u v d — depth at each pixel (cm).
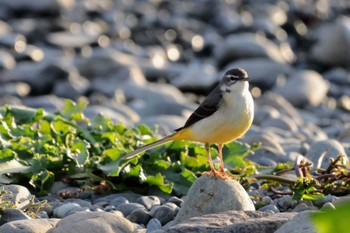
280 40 3200
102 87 2430
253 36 2853
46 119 1288
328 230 524
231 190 912
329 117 2261
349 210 520
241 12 3512
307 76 2438
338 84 2656
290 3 3600
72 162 1130
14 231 848
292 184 1065
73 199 1073
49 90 2450
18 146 1127
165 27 3228
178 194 1113
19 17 3188
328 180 1069
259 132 1548
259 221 816
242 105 973
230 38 2834
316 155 1300
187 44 3089
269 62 2609
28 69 2491
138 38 3130
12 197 991
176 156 1204
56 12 3195
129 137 1267
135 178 1116
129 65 2556
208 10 3519
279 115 1930
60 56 2789
